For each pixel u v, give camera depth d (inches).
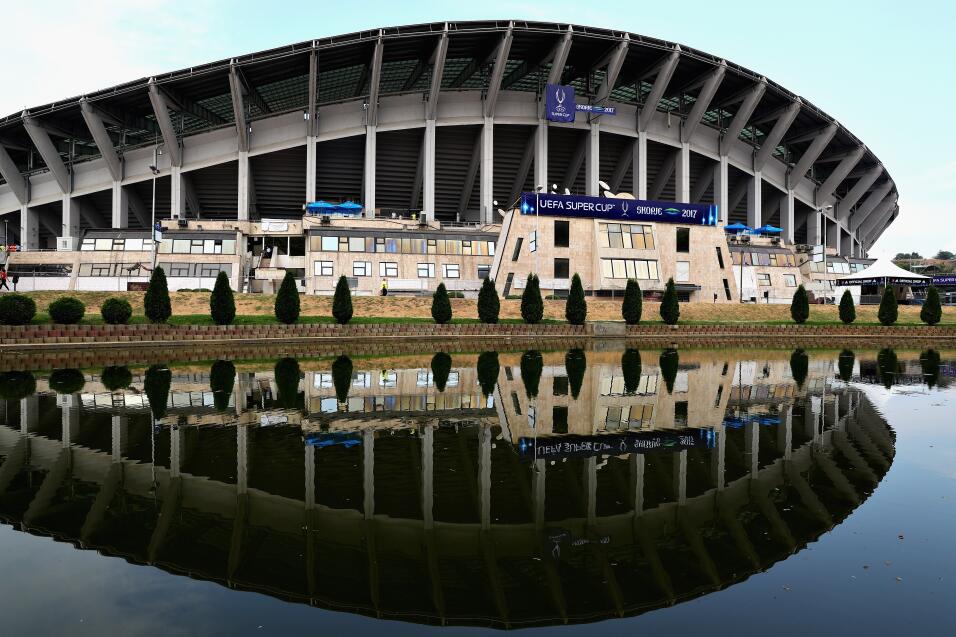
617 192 2920.8
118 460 303.6
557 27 2220.7
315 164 2381.9
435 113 2357.3
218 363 800.3
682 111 2790.4
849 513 232.1
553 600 167.8
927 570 184.1
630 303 1443.2
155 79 2089.1
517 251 1731.1
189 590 172.7
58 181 2341.3
